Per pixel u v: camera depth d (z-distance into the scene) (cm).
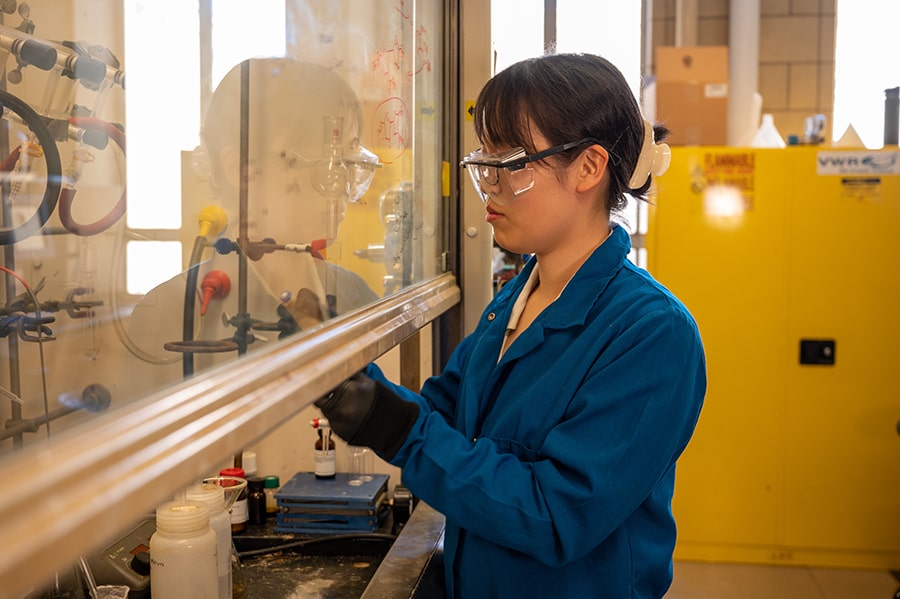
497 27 185
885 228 342
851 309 346
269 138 94
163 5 83
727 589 336
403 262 136
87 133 83
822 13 485
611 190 117
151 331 78
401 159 135
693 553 365
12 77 83
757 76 477
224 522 126
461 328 186
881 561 353
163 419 53
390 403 100
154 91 83
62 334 74
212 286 84
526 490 99
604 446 100
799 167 345
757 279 350
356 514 171
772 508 357
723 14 484
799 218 346
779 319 350
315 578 152
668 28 490
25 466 42
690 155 348
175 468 50
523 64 112
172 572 114
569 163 109
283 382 70
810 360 349
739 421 355
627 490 100
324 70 103
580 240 117
